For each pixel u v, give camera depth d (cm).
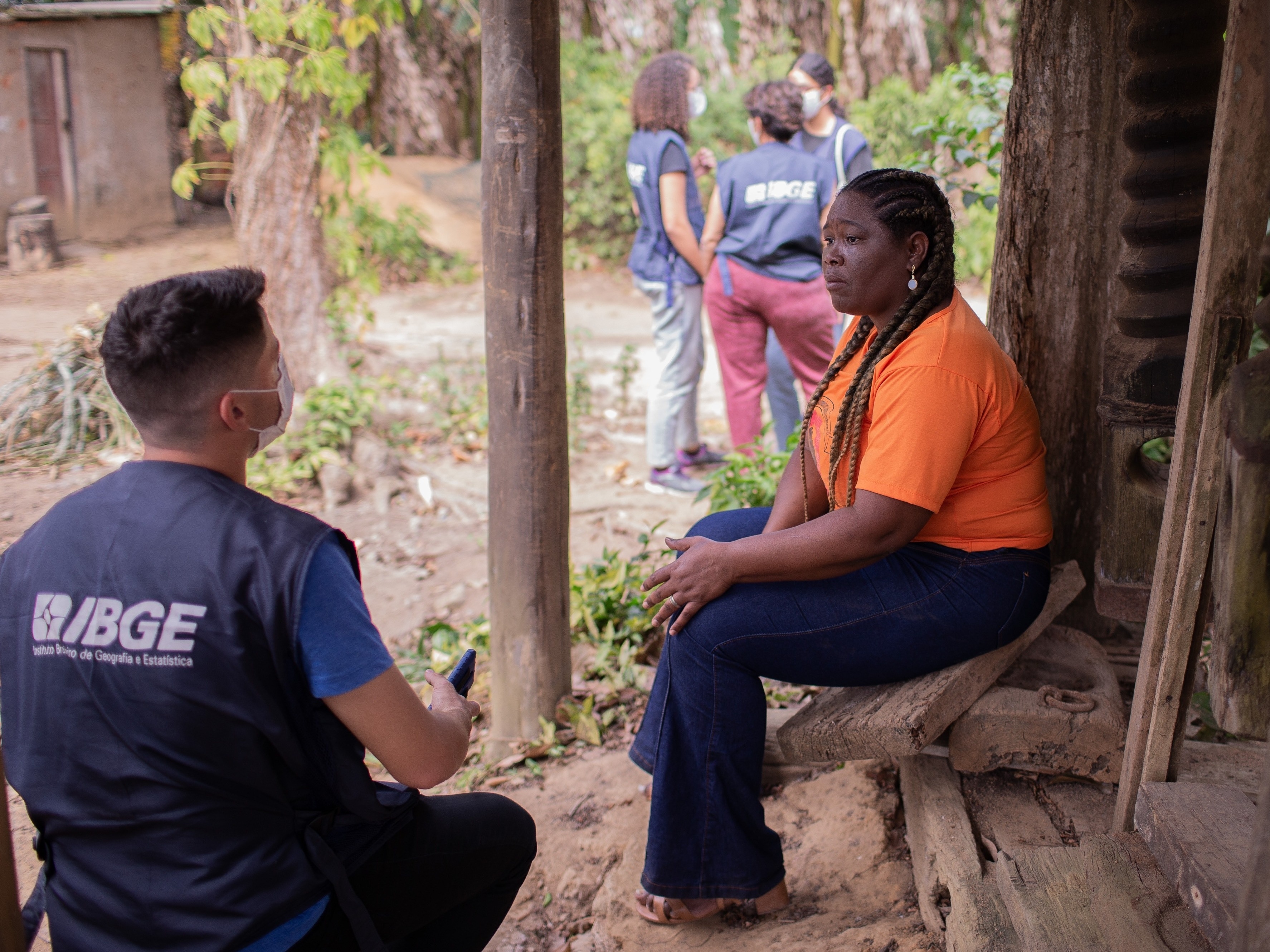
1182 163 217
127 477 148
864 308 217
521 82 279
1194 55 211
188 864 142
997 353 214
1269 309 161
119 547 143
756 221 469
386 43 1214
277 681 144
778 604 217
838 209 214
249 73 600
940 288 211
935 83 1078
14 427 623
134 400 147
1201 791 188
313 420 595
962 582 219
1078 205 253
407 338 857
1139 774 197
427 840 176
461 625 436
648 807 285
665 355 531
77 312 927
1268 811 125
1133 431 236
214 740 140
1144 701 193
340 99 641
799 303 473
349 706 146
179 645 139
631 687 348
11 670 146
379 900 171
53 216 1163
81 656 141
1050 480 271
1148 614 193
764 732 225
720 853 225
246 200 667
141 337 143
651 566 419
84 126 1221
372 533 532
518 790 304
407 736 152
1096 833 218
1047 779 236
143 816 141
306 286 680
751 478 426
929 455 203
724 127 1197
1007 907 192
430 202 1165
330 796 155
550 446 306
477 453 613
